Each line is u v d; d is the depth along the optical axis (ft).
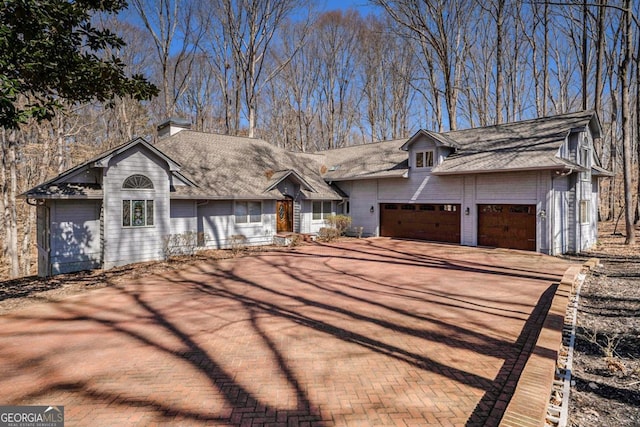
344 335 20.40
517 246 50.93
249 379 15.44
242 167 64.03
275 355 17.83
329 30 124.77
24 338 20.86
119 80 28.27
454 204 57.31
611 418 12.10
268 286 32.48
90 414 13.07
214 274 38.04
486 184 53.16
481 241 54.60
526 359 17.08
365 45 122.42
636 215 79.87
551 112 109.50
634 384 14.33
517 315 23.65
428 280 34.12
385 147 76.79
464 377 15.39
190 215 51.83
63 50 25.39
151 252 45.68
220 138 69.97
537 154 47.75
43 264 43.62
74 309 26.50
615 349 17.70
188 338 20.36
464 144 61.36
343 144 131.75
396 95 122.42
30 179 75.00
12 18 22.48
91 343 19.93
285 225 65.72
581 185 52.13
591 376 15.14
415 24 79.15
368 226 69.72
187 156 60.85
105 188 41.75
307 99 133.39
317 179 73.20
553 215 47.16
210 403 13.62
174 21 87.97
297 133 134.41
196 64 115.44
